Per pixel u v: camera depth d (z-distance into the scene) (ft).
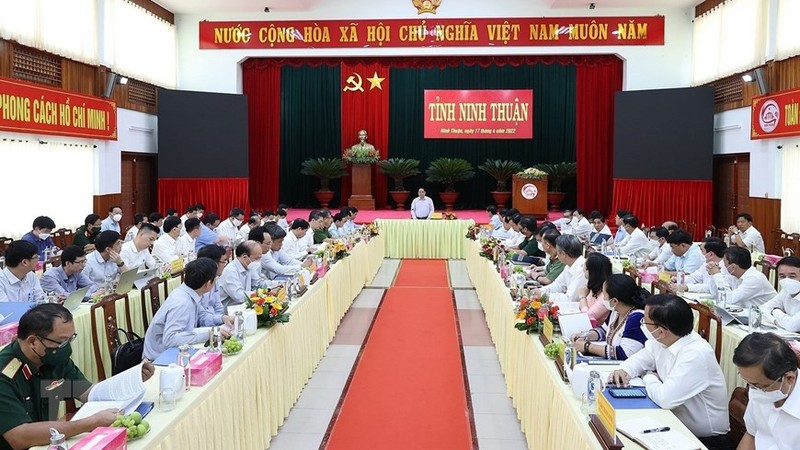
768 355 6.62
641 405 8.18
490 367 17.24
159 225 27.43
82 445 6.14
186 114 39.78
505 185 48.75
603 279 12.56
